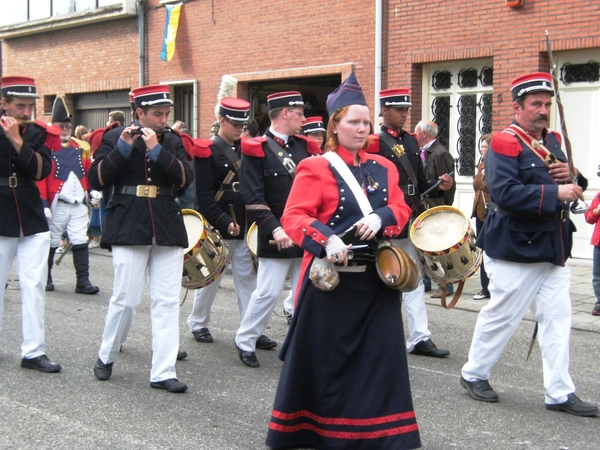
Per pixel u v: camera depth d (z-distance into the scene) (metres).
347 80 4.29
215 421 4.90
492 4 11.00
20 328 7.31
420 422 4.93
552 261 4.98
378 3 12.25
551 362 5.11
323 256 4.06
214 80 15.30
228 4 14.82
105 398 5.31
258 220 5.89
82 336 7.06
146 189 5.39
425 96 12.16
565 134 4.93
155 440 4.55
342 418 4.16
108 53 17.58
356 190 4.20
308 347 4.23
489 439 4.64
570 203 5.29
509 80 10.91
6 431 4.66
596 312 8.07
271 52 14.16
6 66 20.50
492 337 5.28
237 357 6.50
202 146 6.50
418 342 6.57
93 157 5.59
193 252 6.20
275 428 4.21
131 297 5.53
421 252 6.01
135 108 5.51
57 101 9.14
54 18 18.38
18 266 5.92
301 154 6.10
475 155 11.73
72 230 9.23
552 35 10.42
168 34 15.89
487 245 5.15
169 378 5.52
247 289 6.75
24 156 5.66
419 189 6.77
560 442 4.60
